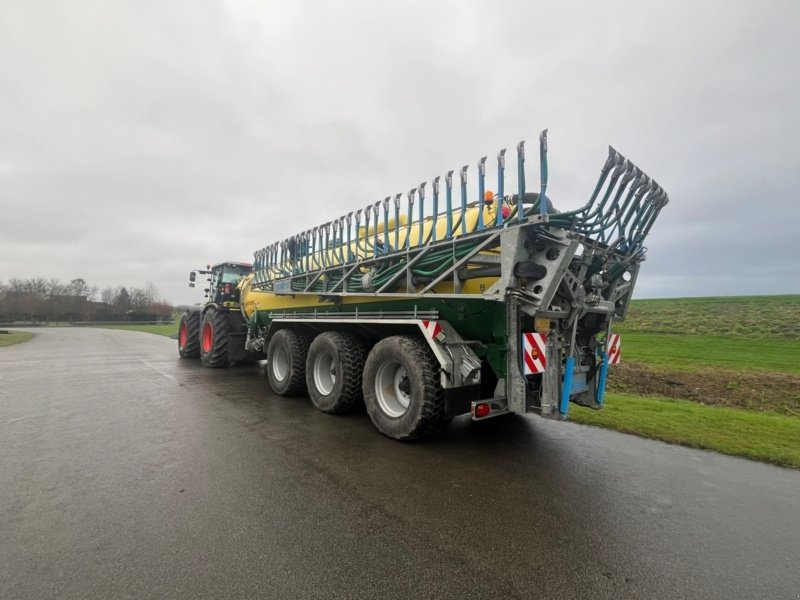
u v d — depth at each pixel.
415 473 3.44
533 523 2.63
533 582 2.06
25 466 3.54
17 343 20.75
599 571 2.15
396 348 4.36
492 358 4.21
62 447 4.04
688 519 2.71
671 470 3.56
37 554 2.24
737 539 2.48
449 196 4.26
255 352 8.77
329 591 1.97
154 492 3.03
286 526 2.56
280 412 5.51
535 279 3.72
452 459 3.78
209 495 2.99
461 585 2.02
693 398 7.32
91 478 3.28
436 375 4.13
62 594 1.92
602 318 4.53
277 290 7.34
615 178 3.69
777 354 12.12
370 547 2.34
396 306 5.12
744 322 19.92
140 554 2.25
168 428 4.71
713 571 2.17
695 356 11.84
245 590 1.97
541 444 4.23
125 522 2.59
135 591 1.95
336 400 5.19
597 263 4.23
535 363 3.80
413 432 4.10
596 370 4.61
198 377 8.51
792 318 20.06
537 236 3.68
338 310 6.04
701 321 21.31
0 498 2.93
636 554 2.31
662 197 4.41
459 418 5.32
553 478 3.36
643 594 1.98
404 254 4.70
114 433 4.51
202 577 2.06
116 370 9.63
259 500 2.91
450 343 4.16
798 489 3.20
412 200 4.65
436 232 4.53
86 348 17.12
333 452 3.94
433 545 2.37
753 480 3.36
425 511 2.77
